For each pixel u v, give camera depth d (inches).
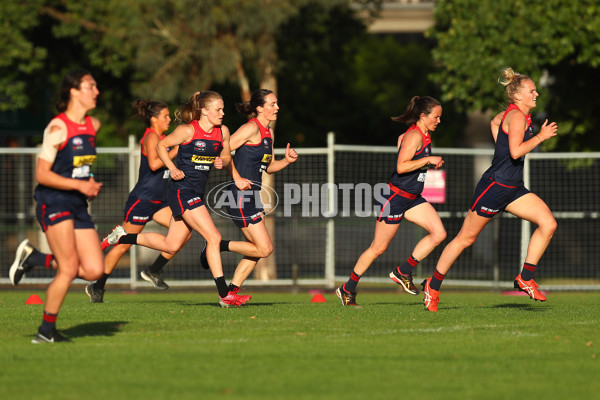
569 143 2598.4
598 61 2330.2
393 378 743.1
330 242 2145.7
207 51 2517.2
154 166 1409.9
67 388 700.7
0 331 1005.2
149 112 1428.4
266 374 757.3
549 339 958.4
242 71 2679.6
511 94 1189.7
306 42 2955.2
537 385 718.5
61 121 888.9
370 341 940.0
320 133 3548.2
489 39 2413.9
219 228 2522.1
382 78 4242.1
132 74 3065.9
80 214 904.9
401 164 1232.2
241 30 2445.9
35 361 810.8
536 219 1202.0
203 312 1213.7
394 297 1870.1
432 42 4559.5
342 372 767.7
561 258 2488.9
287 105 3415.4
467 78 2459.4
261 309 1266.0
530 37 2363.4
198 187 1263.5
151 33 2608.3
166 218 1466.5
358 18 3164.4
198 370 773.3
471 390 698.8
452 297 1835.6
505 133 1181.1
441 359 833.5
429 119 1234.6
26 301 1540.4
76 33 2893.7
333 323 1089.4
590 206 2544.3
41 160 874.8
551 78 2655.0
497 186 1189.7
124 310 1244.5
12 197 2684.5
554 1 2335.1
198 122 1234.0
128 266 2613.2
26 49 2716.5
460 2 2496.3
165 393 684.1
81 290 2192.4
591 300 1660.9
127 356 838.5
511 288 2181.3
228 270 2516.0
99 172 2498.8
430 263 2546.8
